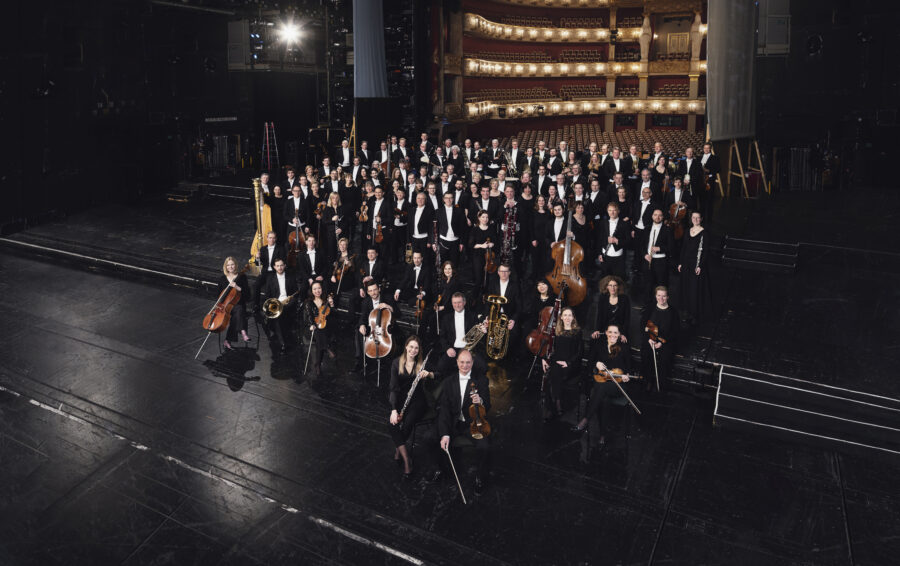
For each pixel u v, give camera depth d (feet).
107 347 37.45
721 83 56.59
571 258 33.78
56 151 61.52
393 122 74.69
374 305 33.24
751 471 25.59
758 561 21.17
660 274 35.53
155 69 70.85
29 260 53.01
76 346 37.63
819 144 65.21
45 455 28.12
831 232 46.39
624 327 29.68
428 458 27.07
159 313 42.11
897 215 51.47
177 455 27.71
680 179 40.73
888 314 35.96
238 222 58.90
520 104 107.34
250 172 77.71
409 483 25.52
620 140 102.42
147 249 51.72
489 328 32.53
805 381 29.04
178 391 32.63
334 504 24.48
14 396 32.63
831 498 23.97
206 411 30.81
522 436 28.17
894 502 23.72
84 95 63.67
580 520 23.25
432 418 26.27
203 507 24.71
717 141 57.77
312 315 34.40
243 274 37.17
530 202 41.73
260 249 38.86
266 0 76.69
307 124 88.53
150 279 47.91
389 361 33.94
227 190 68.18
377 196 43.47
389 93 77.30
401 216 44.04
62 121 61.82
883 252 41.83
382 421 29.71
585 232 40.96
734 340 33.30
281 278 37.01
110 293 45.62
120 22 66.54
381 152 57.57
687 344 32.94
